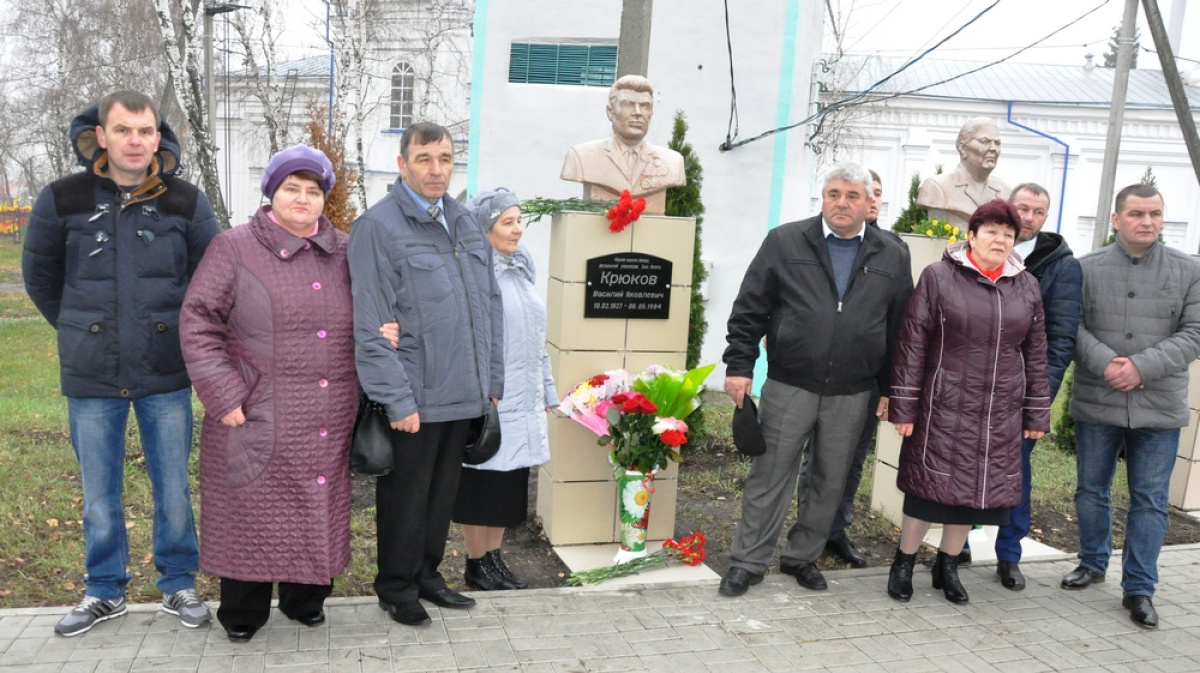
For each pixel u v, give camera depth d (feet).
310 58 91.30
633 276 15.70
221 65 77.25
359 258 10.93
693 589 14.06
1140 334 13.88
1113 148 46.29
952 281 13.35
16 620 11.42
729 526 17.58
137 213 10.70
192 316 10.22
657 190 17.12
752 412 13.61
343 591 13.41
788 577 14.76
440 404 11.35
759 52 31.12
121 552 11.48
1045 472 22.50
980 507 13.25
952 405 13.28
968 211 20.16
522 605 12.94
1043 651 12.39
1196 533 19.08
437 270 11.34
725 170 31.86
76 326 10.59
